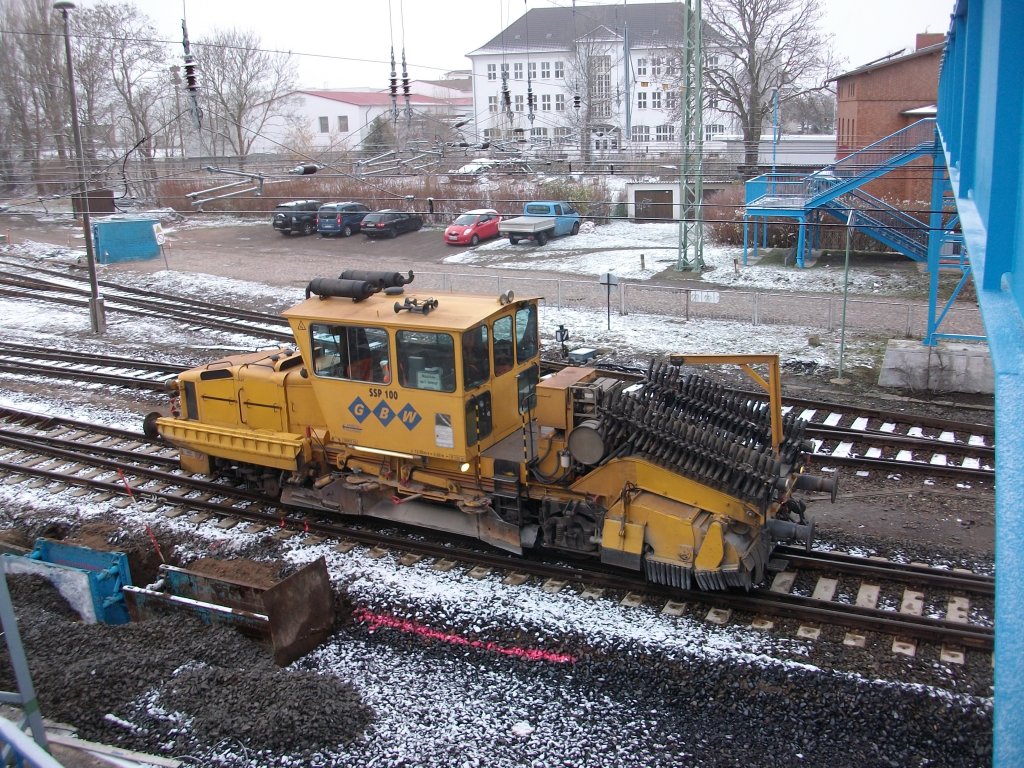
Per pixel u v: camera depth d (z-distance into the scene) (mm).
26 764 5254
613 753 7250
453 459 10102
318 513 12125
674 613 9234
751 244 33156
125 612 10031
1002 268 5047
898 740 7344
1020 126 4750
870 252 31375
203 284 29641
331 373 10664
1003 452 3588
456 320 9719
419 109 66312
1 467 14164
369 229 38281
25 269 32094
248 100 52781
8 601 6223
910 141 27312
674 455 9164
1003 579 3232
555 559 10516
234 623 9141
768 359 9281
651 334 21188
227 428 12195
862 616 8836
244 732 7359
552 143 49812
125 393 18109
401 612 9562
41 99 41062
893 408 15797
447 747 7344
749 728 7566
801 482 9680
